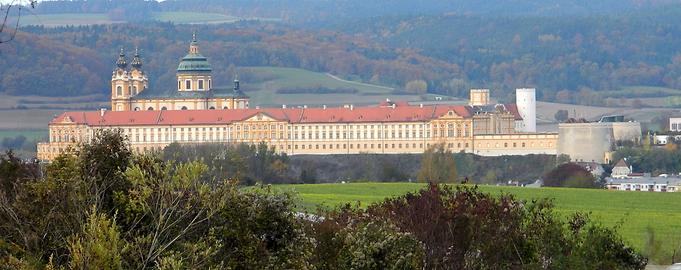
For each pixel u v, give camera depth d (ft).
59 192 465.47
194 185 467.52
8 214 463.83
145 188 457.68
